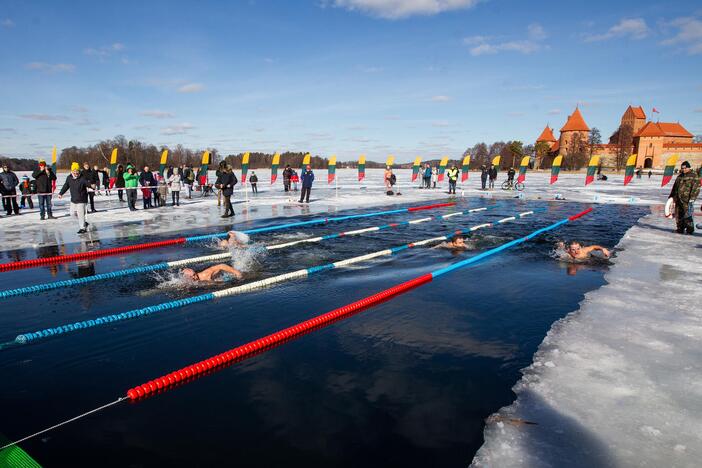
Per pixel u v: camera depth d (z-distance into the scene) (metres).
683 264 7.34
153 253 8.43
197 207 16.55
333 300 5.50
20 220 12.86
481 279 6.56
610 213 15.75
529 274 6.84
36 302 5.46
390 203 18.77
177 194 17.27
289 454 2.55
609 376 3.46
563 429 2.78
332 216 14.09
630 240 9.84
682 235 10.49
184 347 4.11
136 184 15.25
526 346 4.08
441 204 18.55
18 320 4.83
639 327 4.49
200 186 23.28
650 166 88.31
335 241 9.73
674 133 100.38
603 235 10.67
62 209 15.85
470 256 8.16
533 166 101.50
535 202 19.94
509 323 4.68
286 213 14.83
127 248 8.65
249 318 4.88
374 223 12.69
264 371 3.64
